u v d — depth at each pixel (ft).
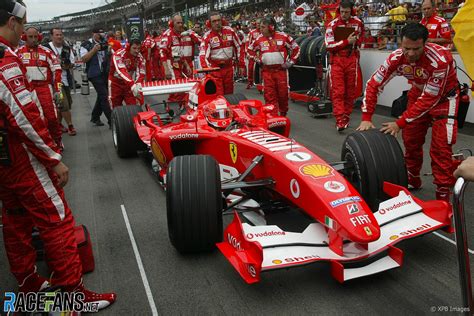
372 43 37.47
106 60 29.94
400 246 12.50
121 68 25.39
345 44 25.44
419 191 16.66
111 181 19.88
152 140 17.21
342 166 13.71
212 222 11.91
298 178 11.34
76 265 9.98
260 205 13.67
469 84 25.57
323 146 23.49
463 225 6.45
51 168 9.54
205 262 12.22
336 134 26.13
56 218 9.71
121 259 12.67
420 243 12.63
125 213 16.11
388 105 32.48
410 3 36.29
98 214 16.14
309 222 13.98
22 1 9.91
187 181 11.88
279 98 28.94
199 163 12.21
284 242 10.42
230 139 14.43
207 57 28.45
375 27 40.63
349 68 26.30
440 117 14.24
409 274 11.08
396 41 35.76
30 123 8.80
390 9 38.96
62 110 28.58
